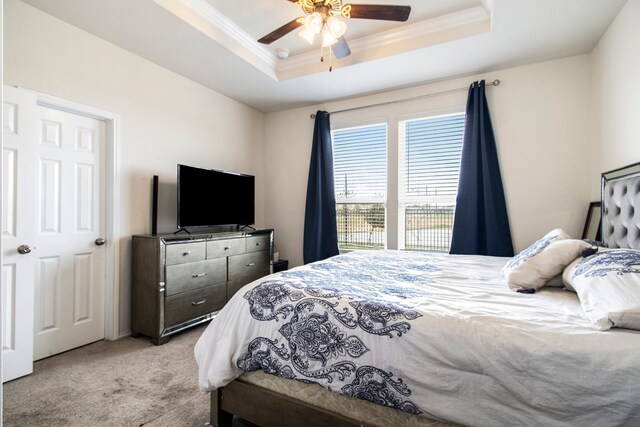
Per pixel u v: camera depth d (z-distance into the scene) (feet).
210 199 10.91
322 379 4.23
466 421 3.43
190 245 9.35
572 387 3.09
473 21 8.35
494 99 10.31
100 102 8.52
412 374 3.70
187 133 11.05
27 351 6.81
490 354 3.41
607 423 2.97
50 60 7.50
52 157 7.77
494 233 9.94
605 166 8.24
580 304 4.32
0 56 2.26
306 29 6.89
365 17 6.89
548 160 9.64
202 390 4.90
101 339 8.80
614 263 4.22
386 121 12.23
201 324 10.19
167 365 7.33
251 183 12.82
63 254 7.99
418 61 9.70
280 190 14.48
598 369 3.05
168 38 8.53
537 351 3.26
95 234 8.66
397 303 4.33
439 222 11.50
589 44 8.72
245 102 13.44
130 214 9.27
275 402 4.61
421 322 3.86
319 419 4.29
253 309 4.93
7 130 6.59
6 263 6.56
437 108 11.27
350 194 13.17
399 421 3.87
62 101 7.72
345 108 12.98
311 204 13.24
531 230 9.84
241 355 4.77
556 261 5.16
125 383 6.54
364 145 12.90
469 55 9.32
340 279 5.80
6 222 6.57
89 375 6.85
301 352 4.43
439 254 9.25
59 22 7.66
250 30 9.24
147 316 8.73
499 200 10.03
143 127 9.62
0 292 2.43
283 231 14.38
